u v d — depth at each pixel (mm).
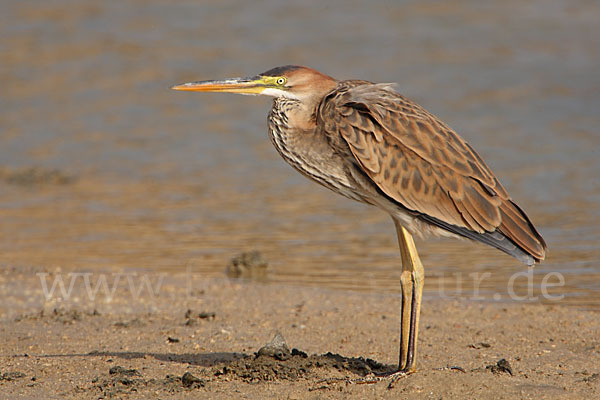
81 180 21109
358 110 8969
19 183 20844
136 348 10312
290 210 18562
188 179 21094
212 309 12289
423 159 8812
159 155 22953
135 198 19578
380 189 8875
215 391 8398
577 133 23609
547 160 21453
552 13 37719
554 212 17578
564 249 15188
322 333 11055
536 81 28562
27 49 32969
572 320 11562
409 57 31406
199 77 29375
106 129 25156
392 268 14453
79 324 11516
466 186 8805
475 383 8523
